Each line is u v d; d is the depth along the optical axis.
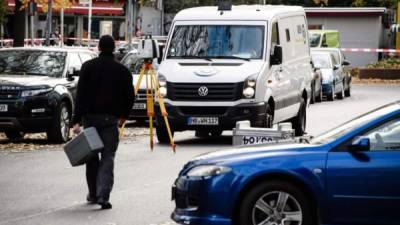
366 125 19.03
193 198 19.34
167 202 24.86
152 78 36.44
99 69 23.91
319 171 18.84
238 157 19.31
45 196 26.00
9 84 38.44
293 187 19.00
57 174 30.39
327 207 18.84
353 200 18.78
